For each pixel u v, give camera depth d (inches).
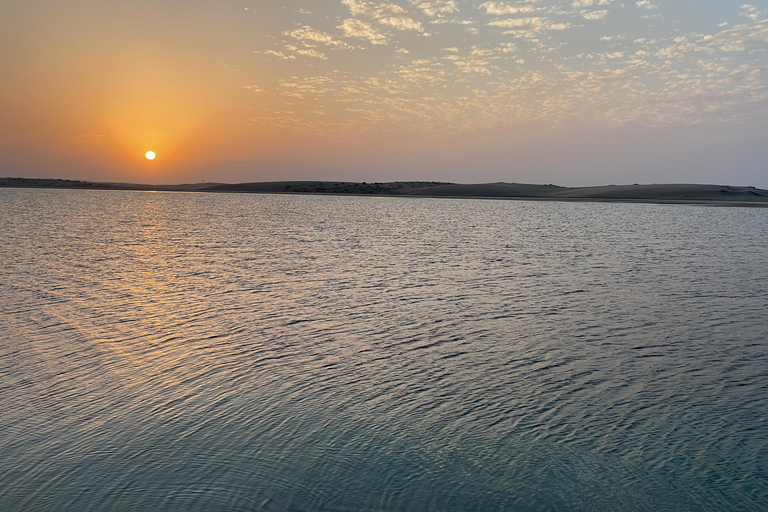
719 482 337.1
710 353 585.6
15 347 588.1
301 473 343.0
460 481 336.5
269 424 408.8
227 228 2364.7
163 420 413.4
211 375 509.0
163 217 3112.7
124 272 1119.0
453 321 722.8
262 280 1037.2
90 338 626.8
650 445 382.0
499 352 587.5
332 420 416.2
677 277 1100.5
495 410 437.1
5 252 1390.3
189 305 808.9
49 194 7062.0
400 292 925.2
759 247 1694.1
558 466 354.3
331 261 1320.1
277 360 553.6
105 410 429.7
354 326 693.3
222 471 344.2
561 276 1111.0
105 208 4005.9
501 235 2118.6
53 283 976.9
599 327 694.5
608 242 1849.2
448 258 1397.6
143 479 334.0
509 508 310.7
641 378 509.4
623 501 318.3
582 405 447.2
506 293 921.5
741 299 876.6
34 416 417.4
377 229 2386.8
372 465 353.4
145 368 525.7
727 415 428.8
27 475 337.7
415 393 470.3
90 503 309.9
